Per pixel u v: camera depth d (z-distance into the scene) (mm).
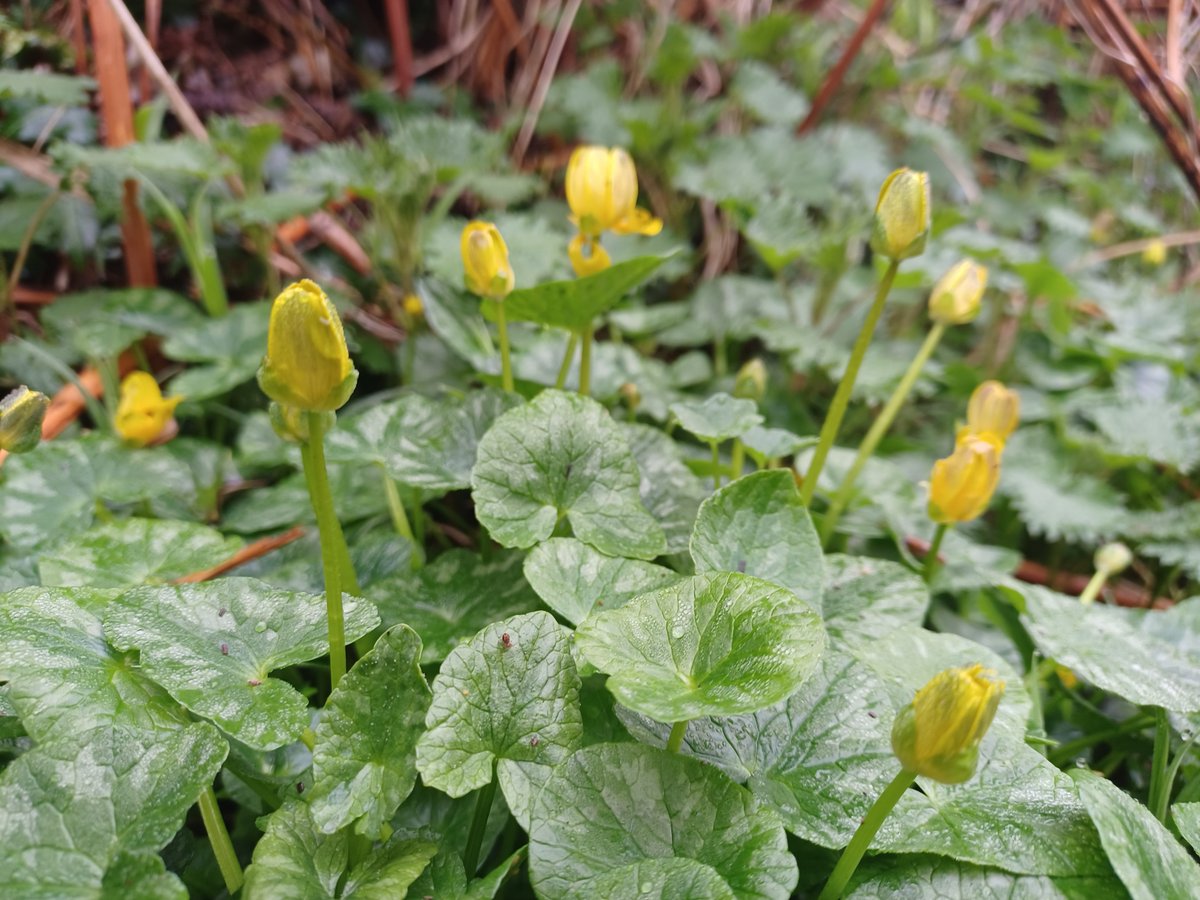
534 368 260
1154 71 274
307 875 122
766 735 143
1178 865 131
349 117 419
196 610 142
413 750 127
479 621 173
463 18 462
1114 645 183
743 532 163
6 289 287
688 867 114
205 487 240
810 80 471
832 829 130
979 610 246
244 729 125
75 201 304
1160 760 164
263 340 270
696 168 359
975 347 400
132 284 296
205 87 380
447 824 150
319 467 124
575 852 119
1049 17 527
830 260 331
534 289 198
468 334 265
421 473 184
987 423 225
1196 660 181
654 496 201
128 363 293
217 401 288
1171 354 354
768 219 334
